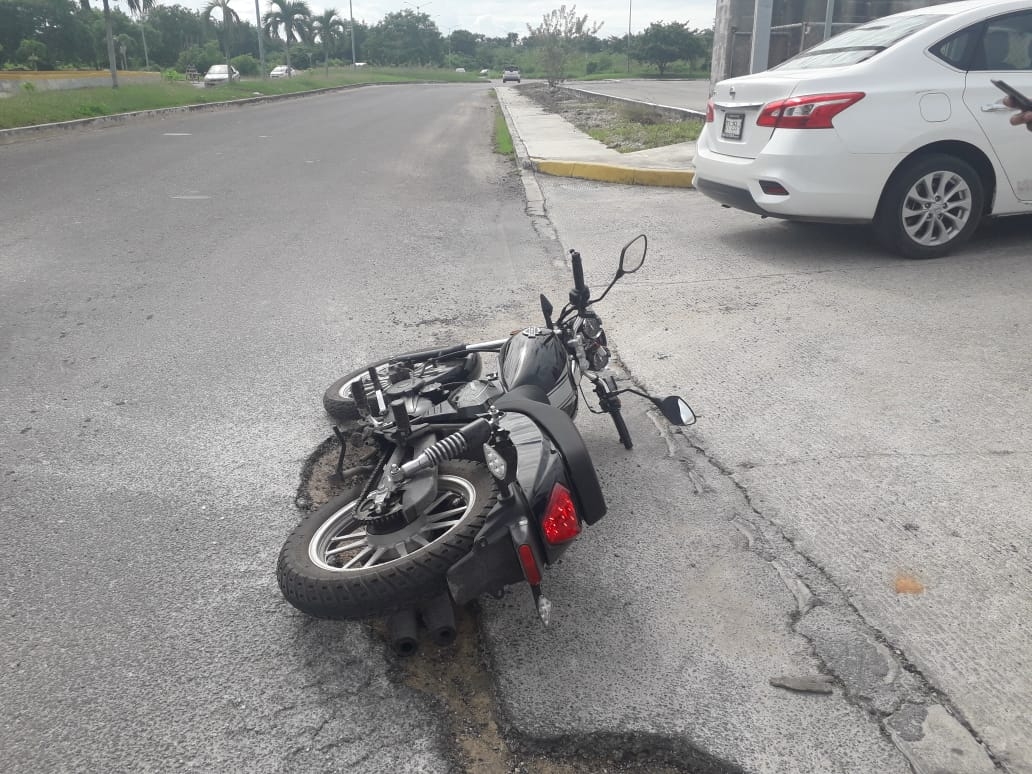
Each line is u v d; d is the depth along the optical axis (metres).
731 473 3.77
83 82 35.78
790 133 6.46
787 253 7.21
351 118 24.70
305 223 9.23
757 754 2.32
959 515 3.34
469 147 16.72
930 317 5.45
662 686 2.57
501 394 3.31
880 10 14.65
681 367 4.96
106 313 6.25
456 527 2.67
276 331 5.84
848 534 3.27
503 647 2.77
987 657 2.61
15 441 4.31
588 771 2.33
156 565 3.29
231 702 2.59
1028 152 6.54
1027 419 4.07
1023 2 6.48
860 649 2.67
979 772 2.22
